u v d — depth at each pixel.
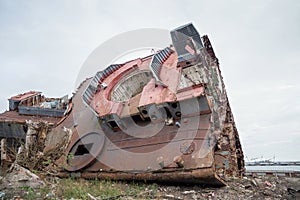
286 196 6.11
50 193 5.34
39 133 8.23
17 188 5.58
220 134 7.63
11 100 10.99
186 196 5.78
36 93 12.07
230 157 7.96
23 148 7.89
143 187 6.48
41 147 8.12
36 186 5.86
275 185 7.10
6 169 6.70
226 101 9.34
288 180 7.82
